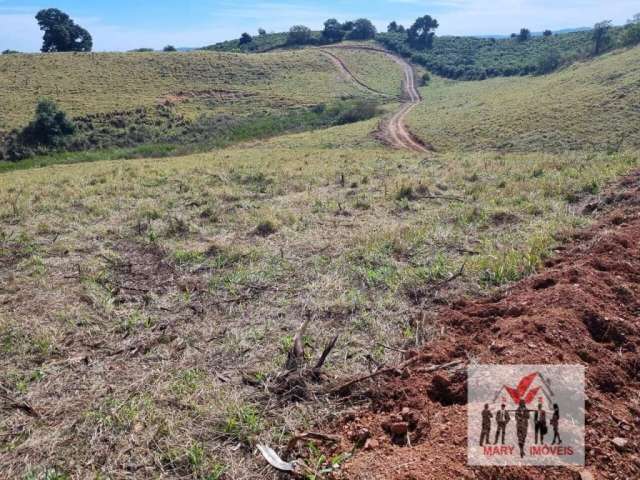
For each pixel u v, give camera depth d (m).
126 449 3.04
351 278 5.54
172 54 73.12
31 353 4.18
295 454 3.00
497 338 3.92
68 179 13.56
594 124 31.30
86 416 3.31
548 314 4.03
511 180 10.39
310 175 12.73
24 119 42.16
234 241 7.17
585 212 7.50
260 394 3.55
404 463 2.71
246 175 12.91
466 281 5.25
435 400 3.38
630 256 5.33
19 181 14.10
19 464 2.97
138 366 3.98
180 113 51.12
